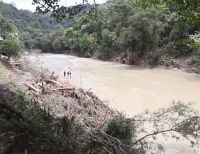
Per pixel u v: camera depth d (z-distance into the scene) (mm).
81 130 11484
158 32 61000
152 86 37031
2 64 29734
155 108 25125
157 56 59500
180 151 14828
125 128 13297
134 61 64938
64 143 7418
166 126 15906
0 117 6270
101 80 42406
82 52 91750
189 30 52500
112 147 11516
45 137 6504
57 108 16750
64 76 44500
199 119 12922
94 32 81688
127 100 28766
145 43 61938
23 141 5758
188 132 12523
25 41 109938
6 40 36250
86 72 52000
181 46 57594
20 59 41719
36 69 36375
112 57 76188
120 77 45625
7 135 5691
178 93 32344
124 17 68750
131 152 12484
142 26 61094
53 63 67188
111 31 77375
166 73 50562
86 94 22781
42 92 20250
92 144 10586
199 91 33469
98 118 17922
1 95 10195
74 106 18375
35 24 138000
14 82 21109
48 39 112938
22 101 10945
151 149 13789
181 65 54594
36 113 9617
